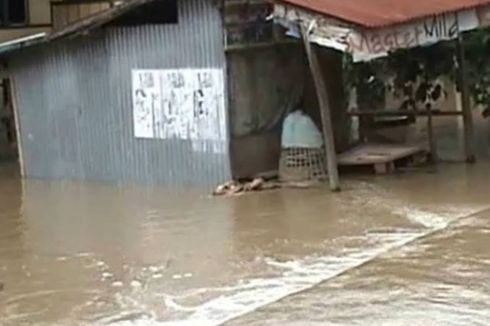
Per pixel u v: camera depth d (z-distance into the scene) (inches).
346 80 772.6
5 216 613.9
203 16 669.9
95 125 748.0
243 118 673.0
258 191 640.4
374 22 596.4
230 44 662.5
